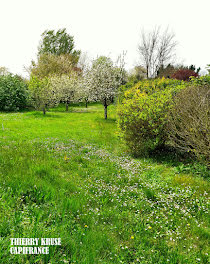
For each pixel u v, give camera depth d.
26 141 10.12
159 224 4.21
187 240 3.82
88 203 4.76
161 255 3.36
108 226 4.04
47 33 52.09
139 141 8.99
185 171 7.18
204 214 4.65
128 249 3.46
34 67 46.84
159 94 9.98
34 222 3.42
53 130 13.79
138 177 6.65
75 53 55.59
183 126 7.80
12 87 27.62
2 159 6.59
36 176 5.68
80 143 10.77
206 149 6.78
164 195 5.50
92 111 26.62
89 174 6.73
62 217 3.90
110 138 12.48
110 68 20.84
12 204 3.88
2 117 18.61
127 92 15.02
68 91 28.50
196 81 10.02
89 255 3.04
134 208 4.80
